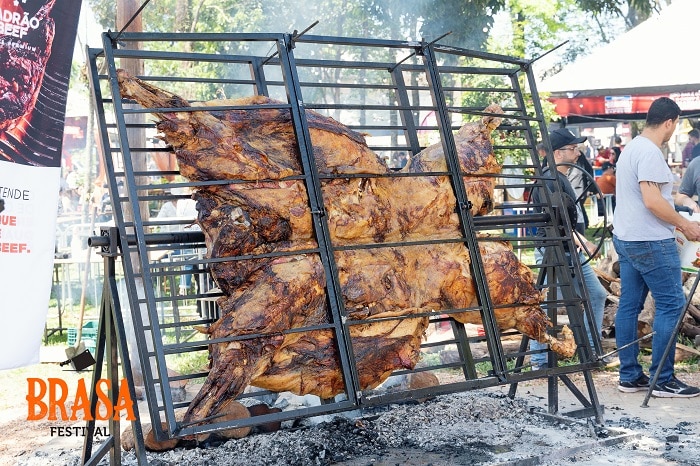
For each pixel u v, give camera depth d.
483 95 14.34
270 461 4.19
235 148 3.67
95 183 13.38
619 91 11.86
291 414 3.54
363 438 4.60
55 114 5.39
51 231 5.41
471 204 4.33
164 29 16.52
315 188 3.83
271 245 3.84
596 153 18.30
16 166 5.22
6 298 5.20
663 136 5.68
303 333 3.75
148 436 4.36
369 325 3.93
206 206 3.74
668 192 5.64
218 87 14.98
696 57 10.84
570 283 4.75
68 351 5.64
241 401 4.96
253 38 3.93
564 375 5.07
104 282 3.72
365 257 4.00
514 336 7.26
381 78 16.09
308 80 14.62
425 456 4.27
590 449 4.42
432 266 4.23
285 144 3.99
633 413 5.33
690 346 7.25
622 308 5.93
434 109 4.43
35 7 5.22
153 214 13.45
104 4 17.00
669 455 4.33
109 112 15.37
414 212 4.23
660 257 5.57
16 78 5.18
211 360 3.67
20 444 4.97
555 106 11.90
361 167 4.07
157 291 9.35
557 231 4.77
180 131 3.57
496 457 4.21
